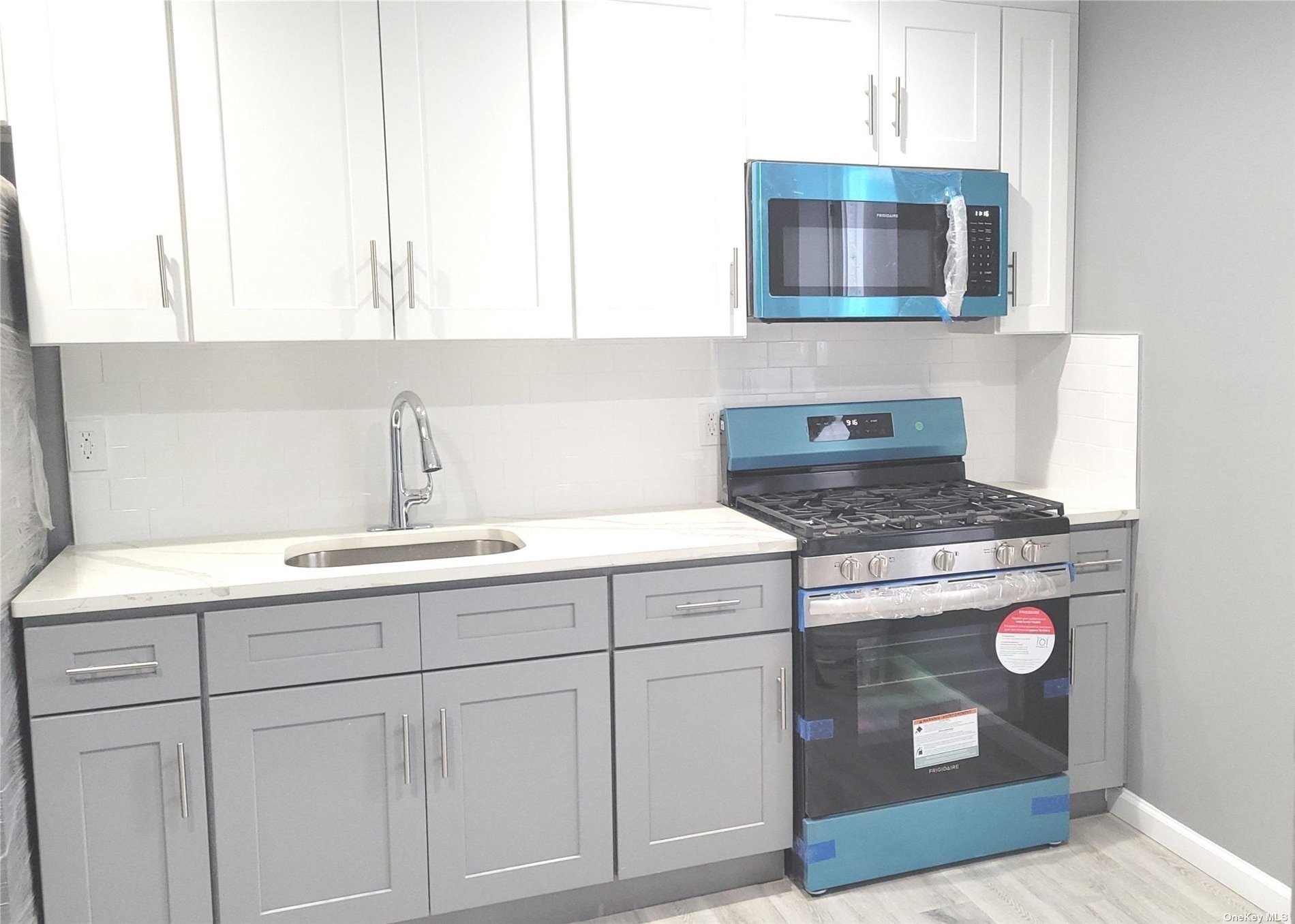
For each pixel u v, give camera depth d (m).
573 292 2.44
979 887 2.49
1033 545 2.53
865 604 2.39
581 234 2.42
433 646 2.16
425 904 2.22
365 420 2.63
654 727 2.35
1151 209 2.64
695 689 2.37
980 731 2.55
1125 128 2.71
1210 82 2.45
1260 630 2.38
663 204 2.48
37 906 2.03
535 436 2.77
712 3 2.47
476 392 2.71
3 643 1.86
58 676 1.94
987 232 2.76
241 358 2.52
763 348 2.95
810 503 2.75
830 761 2.43
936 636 2.49
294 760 2.10
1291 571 2.29
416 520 2.70
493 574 2.17
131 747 2.00
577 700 2.28
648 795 2.36
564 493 2.81
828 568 2.38
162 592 1.98
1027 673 2.58
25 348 2.20
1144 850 2.66
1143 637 2.74
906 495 2.84
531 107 2.36
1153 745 2.72
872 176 2.63
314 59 2.21
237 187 2.19
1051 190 2.87
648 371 2.85
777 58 2.55
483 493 2.74
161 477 2.49
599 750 2.31
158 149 2.12
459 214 2.33
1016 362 3.21
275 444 2.57
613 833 2.36
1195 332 2.53
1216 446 2.48
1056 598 2.57
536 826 2.28
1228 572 2.46
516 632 2.22
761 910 2.42
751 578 2.39
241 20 2.15
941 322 3.03
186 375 2.49
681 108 2.47
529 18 2.33
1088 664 2.75
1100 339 2.84
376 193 2.27
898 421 3.00
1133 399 2.73
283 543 2.43
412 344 2.65
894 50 2.65
